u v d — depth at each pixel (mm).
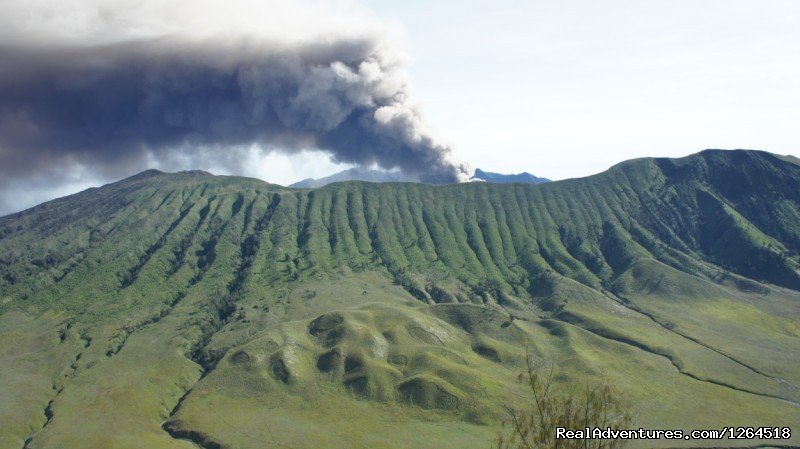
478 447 145250
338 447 148000
